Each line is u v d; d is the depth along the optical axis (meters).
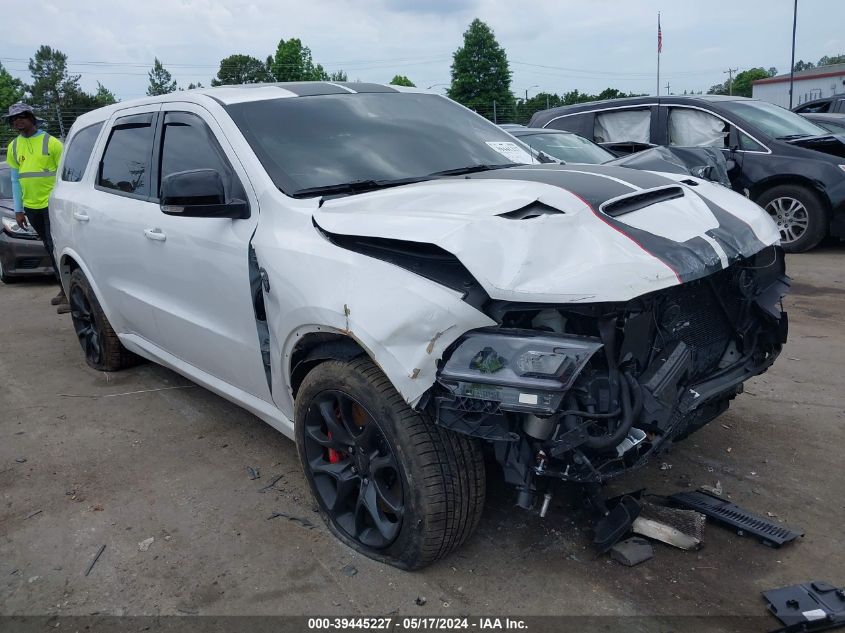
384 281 2.50
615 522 2.87
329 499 3.04
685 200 3.03
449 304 2.35
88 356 5.45
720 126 8.97
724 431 3.93
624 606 2.57
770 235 3.10
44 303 7.87
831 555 2.82
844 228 8.32
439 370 2.36
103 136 4.73
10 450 4.07
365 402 2.64
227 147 3.40
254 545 3.04
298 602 2.67
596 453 2.44
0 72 64.31
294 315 2.80
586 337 2.32
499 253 2.38
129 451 3.99
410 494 2.58
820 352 5.16
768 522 3.00
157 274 3.90
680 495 3.23
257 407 3.47
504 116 60.00
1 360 5.79
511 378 2.26
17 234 8.62
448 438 2.55
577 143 8.25
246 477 3.64
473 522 2.66
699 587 2.66
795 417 4.08
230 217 3.18
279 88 3.86
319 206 2.97
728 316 3.05
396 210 2.74
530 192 2.72
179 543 3.08
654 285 2.40
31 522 3.29
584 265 2.38
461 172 3.54
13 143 6.93
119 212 4.25
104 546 3.08
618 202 2.79
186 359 4.05
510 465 2.47
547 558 2.86
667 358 2.60
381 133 3.67
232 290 3.28
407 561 2.72
